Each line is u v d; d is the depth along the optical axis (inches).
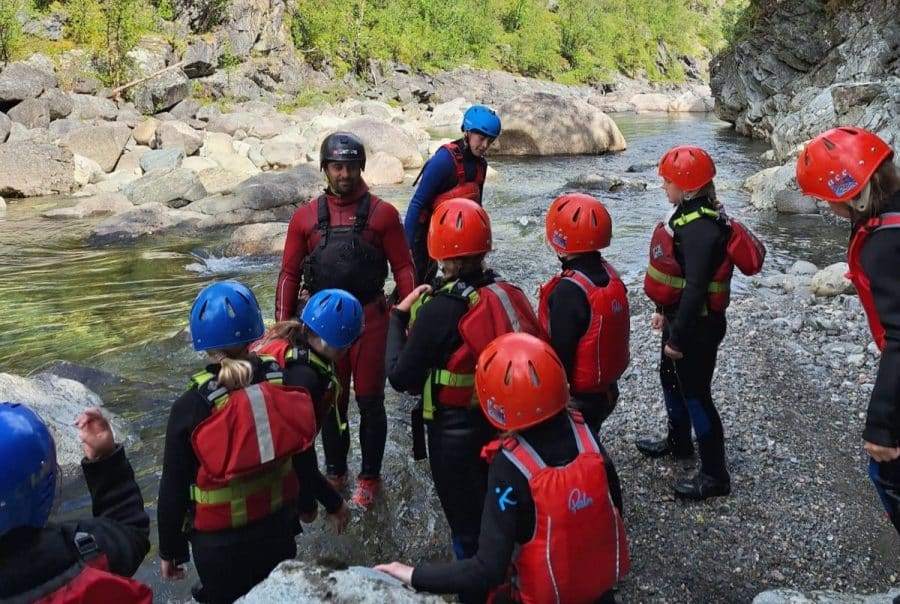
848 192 102.3
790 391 218.2
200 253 437.7
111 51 1112.8
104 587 77.9
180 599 144.3
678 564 148.3
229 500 110.7
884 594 124.3
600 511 96.0
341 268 165.8
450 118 1424.7
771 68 935.0
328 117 1067.9
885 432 101.8
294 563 105.2
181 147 747.4
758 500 165.9
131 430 213.5
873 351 245.0
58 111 887.7
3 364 269.7
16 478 73.6
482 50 2053.4
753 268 150.9
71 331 304.8
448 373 129.6
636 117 1512.1
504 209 540.4
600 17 2503.7
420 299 135.9
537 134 878.4
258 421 107.8
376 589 99.6
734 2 3344.0
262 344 136.7
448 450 133.1
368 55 1656.0
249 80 1343.5
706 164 150.5
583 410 143.0
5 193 639.1
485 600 109.6
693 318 150.1
